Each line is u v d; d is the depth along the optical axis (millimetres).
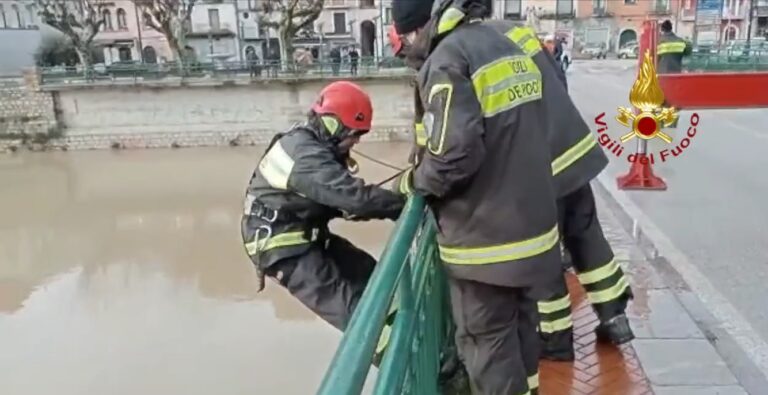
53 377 11008
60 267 16438
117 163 27172
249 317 12922
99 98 29125
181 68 29688
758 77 6098
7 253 17484
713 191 7555
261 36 47656
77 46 37375
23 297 14594
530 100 2146
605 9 47281
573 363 3307
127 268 16125
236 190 22812
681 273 4891
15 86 29156
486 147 2074
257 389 10312
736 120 12930
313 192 3080
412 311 1914
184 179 24469
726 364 3287
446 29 2074
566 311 3295
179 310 13469
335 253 3588
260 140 29266
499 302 2287
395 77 27141
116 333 12539
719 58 10297
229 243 17625
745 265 5117
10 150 29297
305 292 3410
